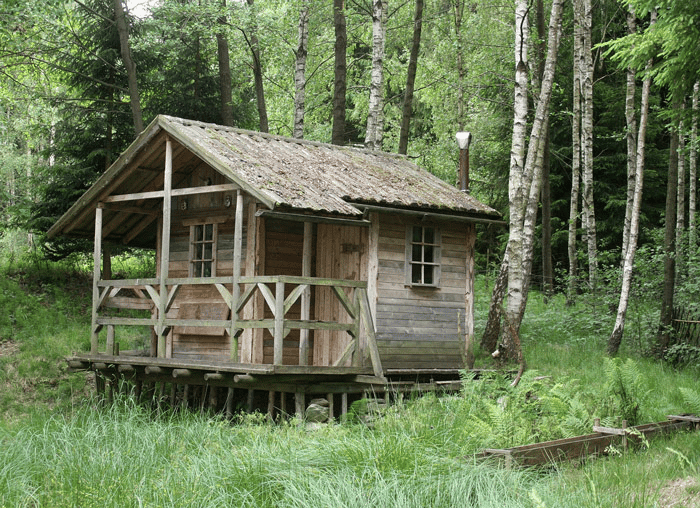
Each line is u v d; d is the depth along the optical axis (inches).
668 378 556.4
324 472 279.1
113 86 790.5
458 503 255.0
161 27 803.4
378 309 521.0
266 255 515.8
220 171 467.2
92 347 557.6
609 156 1036.5
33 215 801.6
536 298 914.7
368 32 1091.9
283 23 925.8
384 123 1226.6
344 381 465.4
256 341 500.7
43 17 725.3
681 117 589.3
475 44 991.0
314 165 533.0
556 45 617.9
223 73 827.4
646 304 741.9
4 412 565.0
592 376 561.6
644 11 542.3
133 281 529.7
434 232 559.5
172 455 339.9
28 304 742.5
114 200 548.1
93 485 298.4
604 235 1043.3
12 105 978.7
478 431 344.2
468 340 569.3
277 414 457.1
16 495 294.4
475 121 1104.2
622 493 260.4
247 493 269.4
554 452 317.1
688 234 780.0
